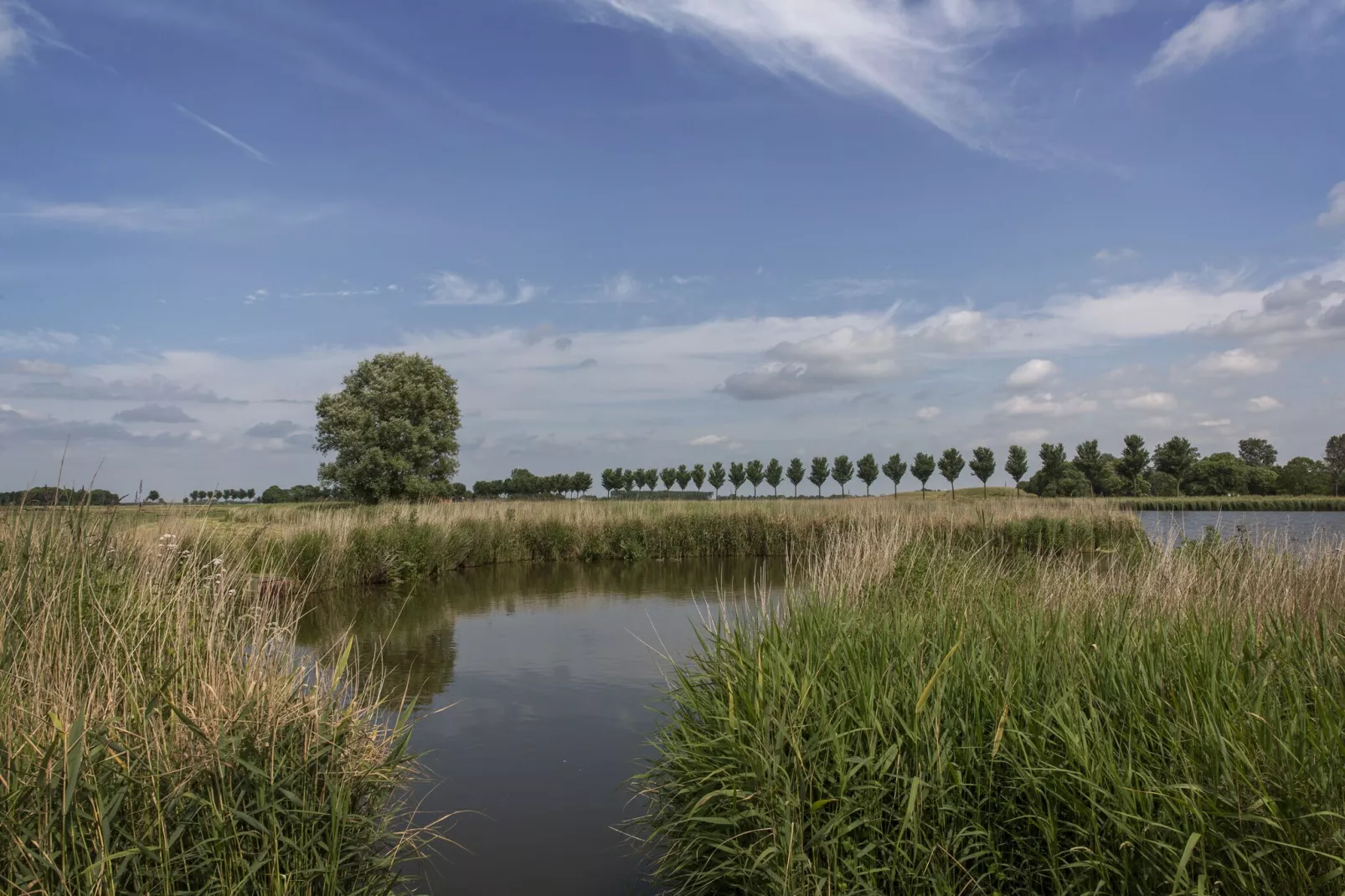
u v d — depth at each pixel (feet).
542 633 35.19
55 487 19.29
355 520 56.39
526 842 15.83
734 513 75.00
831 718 12.92
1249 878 9.26
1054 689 12.60
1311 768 9.89
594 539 70.38
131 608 16.37
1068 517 67.21
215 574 19.51
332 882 11.34
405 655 30.99
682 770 14.48
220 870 10.67
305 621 38.34
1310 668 12.85
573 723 22.82
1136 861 10.14
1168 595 18.76
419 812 17.17
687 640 33.04
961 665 13.66
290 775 11.92
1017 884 11.03
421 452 128.36
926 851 10.84
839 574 23.15
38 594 15.64
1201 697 11.86
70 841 10.14
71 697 12.18
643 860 15.10
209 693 13.09
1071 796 10.82
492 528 66.69
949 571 24.11
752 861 11.76
